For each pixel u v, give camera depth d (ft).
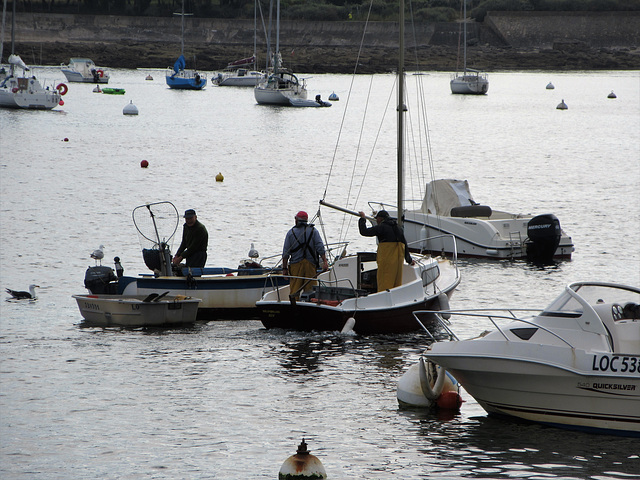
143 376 188.34
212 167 585.22
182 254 248.32
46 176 523.70
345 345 212.43
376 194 485.56
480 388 164.55
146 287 239.09
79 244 333.42
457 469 143.13
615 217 415.44
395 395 178.50
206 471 142.31
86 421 163.12
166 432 158.20
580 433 158.92
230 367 195.00
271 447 151.84
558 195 484.74
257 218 394.52
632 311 161.07
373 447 152.25
